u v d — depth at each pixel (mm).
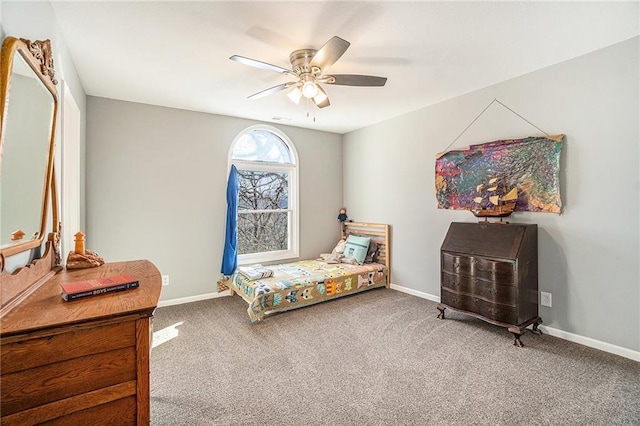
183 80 2947
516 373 2168
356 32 2146
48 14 1749
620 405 1813
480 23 2053
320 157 5070
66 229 2475
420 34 2184
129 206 3510
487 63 2662
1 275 1083
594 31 2176
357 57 2521
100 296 1243
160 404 1862
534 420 1704
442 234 3691
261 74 2824
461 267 3033
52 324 966
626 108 2332
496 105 3127
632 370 2176
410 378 2129
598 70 2457
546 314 2799
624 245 2365
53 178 1786
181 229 3830
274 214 4723
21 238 1309
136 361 1114
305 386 2045
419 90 3287
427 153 3844
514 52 2473
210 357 2434
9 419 915
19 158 1279
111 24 2025
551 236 2762
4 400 910
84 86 3061
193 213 3908
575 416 1730
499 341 2678
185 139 3854
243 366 2297
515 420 1706
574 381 2059
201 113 3965
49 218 1758
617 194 2391
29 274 1353
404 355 2449
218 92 3273
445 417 1738
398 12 1924
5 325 945
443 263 3221
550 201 2721
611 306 2436
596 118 2480
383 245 4473
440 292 3453
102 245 3359
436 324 3068
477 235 3021
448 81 3053
